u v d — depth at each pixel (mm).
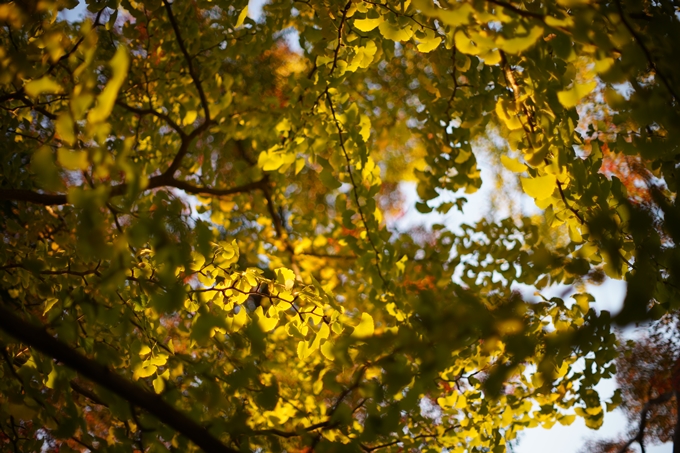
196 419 3053
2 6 2998
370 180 3670
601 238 2826
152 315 3352
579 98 2826
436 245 3824
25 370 3084
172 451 3076
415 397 2842
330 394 3889
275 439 3020
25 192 3252
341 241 3715
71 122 2600
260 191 4473
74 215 3400
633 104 2793
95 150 2574
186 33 3842
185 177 4359
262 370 3656
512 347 2656
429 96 3701
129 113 4039
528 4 2799
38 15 3096
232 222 4426
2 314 2732
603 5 2764
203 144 4438
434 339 2709
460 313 2674
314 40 3455
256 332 3010
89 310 3053
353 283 4289
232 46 3838
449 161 3730
